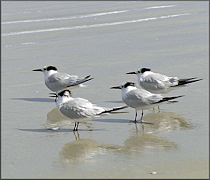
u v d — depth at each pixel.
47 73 16.70
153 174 10.18
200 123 13.68
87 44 23.89
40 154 11.60
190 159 11.02
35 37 25.27
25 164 10.97
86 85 17.45
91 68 19.78
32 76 18.98
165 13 32.41
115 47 23.30
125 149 11.82
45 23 28.78
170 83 15.36
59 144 12.28
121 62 20.62
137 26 28.28
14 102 15.93
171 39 24.88
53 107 15.60
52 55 21.89
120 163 10.89
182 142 12.20
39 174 10.40
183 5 35.72
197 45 23.45
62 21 29.44
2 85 17.75
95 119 14.27
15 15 31.28
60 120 14.34
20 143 12.35
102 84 17.69
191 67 19.52
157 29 27.45
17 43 24.02
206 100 15.60
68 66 20.11
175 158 11.10
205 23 28.88
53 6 34.81
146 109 14.48
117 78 18.39
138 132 13.09
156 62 20.45
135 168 10.57
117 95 16.45
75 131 13.30
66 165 10.88
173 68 19.41
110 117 14.43
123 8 34.31
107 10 33.44
